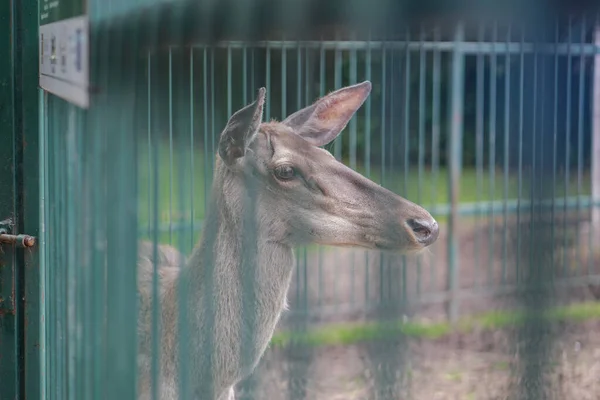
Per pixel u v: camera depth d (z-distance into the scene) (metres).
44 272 6.29
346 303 13.58
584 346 11.95
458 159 13.77
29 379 6.29
